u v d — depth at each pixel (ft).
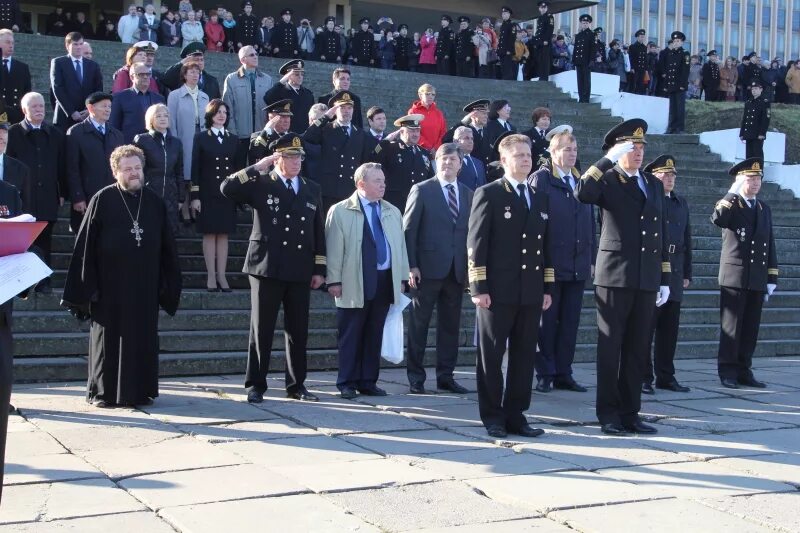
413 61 88.28
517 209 25.26
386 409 28.53
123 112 39.65
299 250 29.12
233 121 43.80
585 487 20.29
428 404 29.55
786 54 233.14
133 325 27.55
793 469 22.31
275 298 29.12
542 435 25.44
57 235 40.09
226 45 80.38
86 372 32.22
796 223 60.64
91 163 36.47
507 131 44.86
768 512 18.84
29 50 60.18
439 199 32.07
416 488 19.95
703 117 79.82
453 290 32.19
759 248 35.17
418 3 117.08
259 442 23.76
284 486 19.85
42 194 35.53
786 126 76.38
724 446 24.59
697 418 28.66
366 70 72.33
